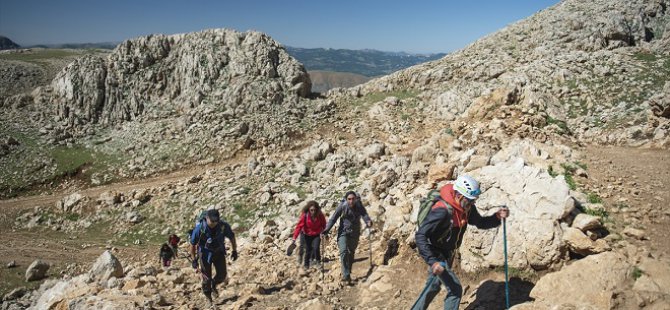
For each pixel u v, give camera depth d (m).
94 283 11.61
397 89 42.59
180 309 8.69
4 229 27.77
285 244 15.36
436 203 5.77
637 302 5.70
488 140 13.13
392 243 9.74
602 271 6.23
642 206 7.93
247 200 24.44
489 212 8.07
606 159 11.07
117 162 35.72
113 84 42.44
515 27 48.44
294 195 22.94
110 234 25.69
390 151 25.58
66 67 43.56
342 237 9.38
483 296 7.11
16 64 87.31
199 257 8.94
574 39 41.25
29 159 36.03
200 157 34.91
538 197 7.70
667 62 33.47
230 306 8.66
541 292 6.31
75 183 34.22
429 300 6.07
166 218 25.83
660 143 16.75
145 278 11.50
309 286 9.56
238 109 38.88
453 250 6.04
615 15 41.31
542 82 34.25
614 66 33.97
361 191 20.67
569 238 7.02
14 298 18.14
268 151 34.62
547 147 10.10
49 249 23.44
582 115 29.62
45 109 42.12
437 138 15.11
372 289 8.58
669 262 6.41
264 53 42.88
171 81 42.97
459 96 36.09
